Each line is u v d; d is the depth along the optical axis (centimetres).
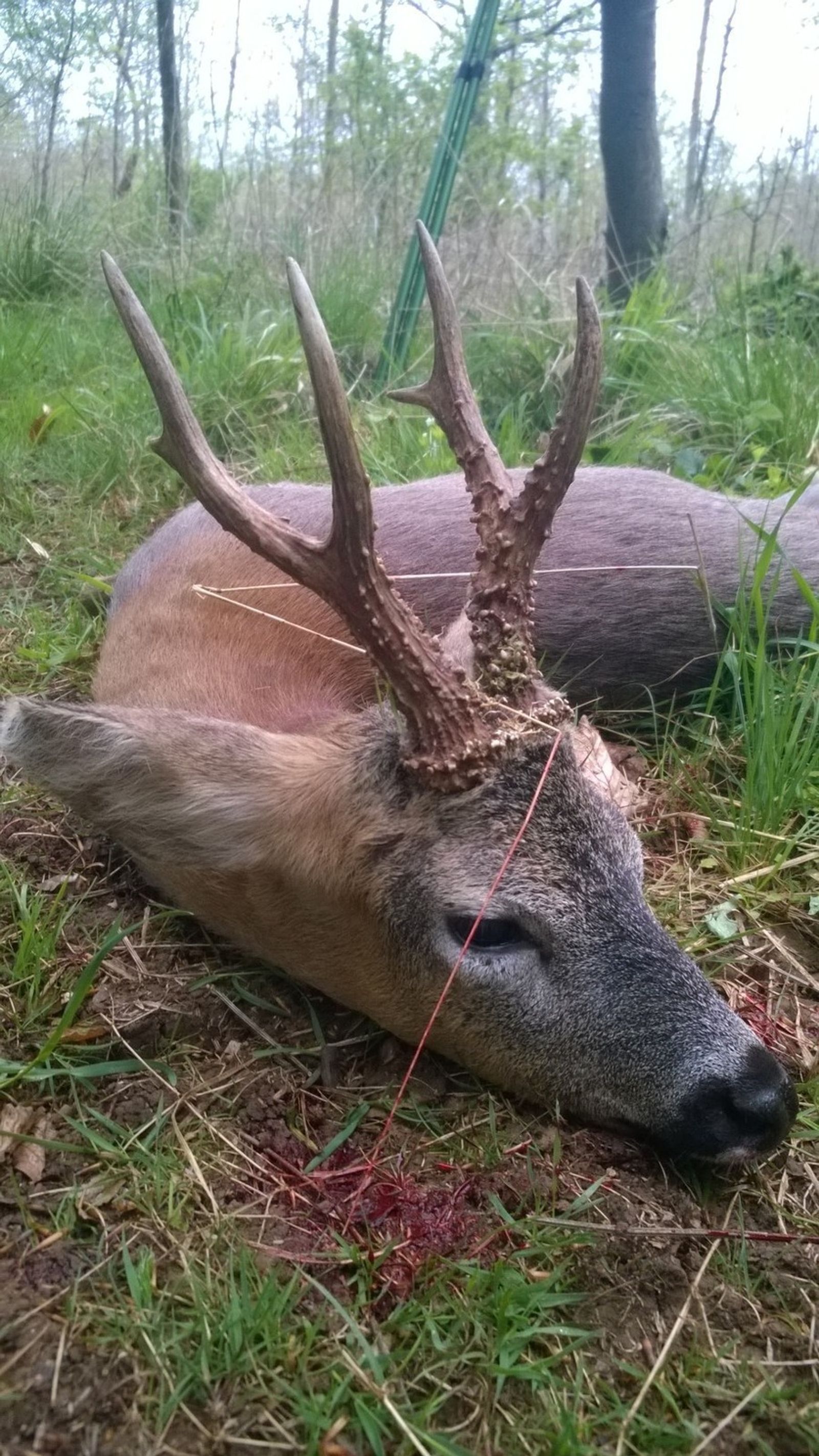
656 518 60
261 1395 29
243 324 105
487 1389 30
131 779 39
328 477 84
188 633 49
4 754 39
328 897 39
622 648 57
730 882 48
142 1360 29
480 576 38
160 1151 36
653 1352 31
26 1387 29
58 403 96
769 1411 30
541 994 37
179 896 44
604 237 136
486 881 37
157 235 140
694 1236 34
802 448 82
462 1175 36
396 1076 40
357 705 48
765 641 56
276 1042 41
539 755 37
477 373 100
